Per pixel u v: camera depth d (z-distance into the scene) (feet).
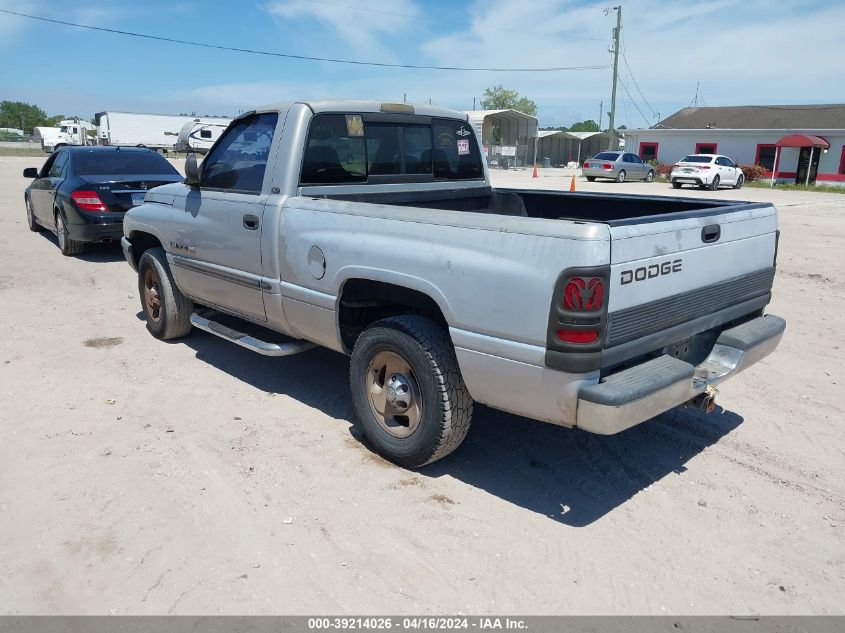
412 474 13.48
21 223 46.06
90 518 11.73
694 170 102.01
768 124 131.75
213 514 11.94
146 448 14.24
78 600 9.82
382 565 10.71
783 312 25.68
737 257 13.30
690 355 13.51
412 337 12.57
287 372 18.72
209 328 18.04
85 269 31.42
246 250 16.08
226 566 10.61
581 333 10.35
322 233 14.07
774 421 16.22
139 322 23.34
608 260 10.30
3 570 10.42
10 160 136.46
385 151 16.87
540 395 10.99
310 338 15.42
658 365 11.55
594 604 9.96
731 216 13.01
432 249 12.02
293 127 15.14
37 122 411.34
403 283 12.48
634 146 143.43
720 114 144.77
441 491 12.91
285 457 13.98
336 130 15.76
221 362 19.45
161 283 20.07
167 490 12.65
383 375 13.79
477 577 10.49
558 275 10.37
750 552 11.27
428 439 12.79
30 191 39.60
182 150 21.83
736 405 17.16
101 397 16.85
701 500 12.78
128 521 11.68
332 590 10.14
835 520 12.20
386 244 12.77
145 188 33.06
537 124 189.78
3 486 12.67
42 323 22.95
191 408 16.30
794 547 11.42
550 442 15.07
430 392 12.53
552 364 10.61
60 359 19.48
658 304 11.43
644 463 14.20
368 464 13.79
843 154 114.11
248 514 11.96
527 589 10.25
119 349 20.45
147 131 180.14
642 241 10.87
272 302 15.71
